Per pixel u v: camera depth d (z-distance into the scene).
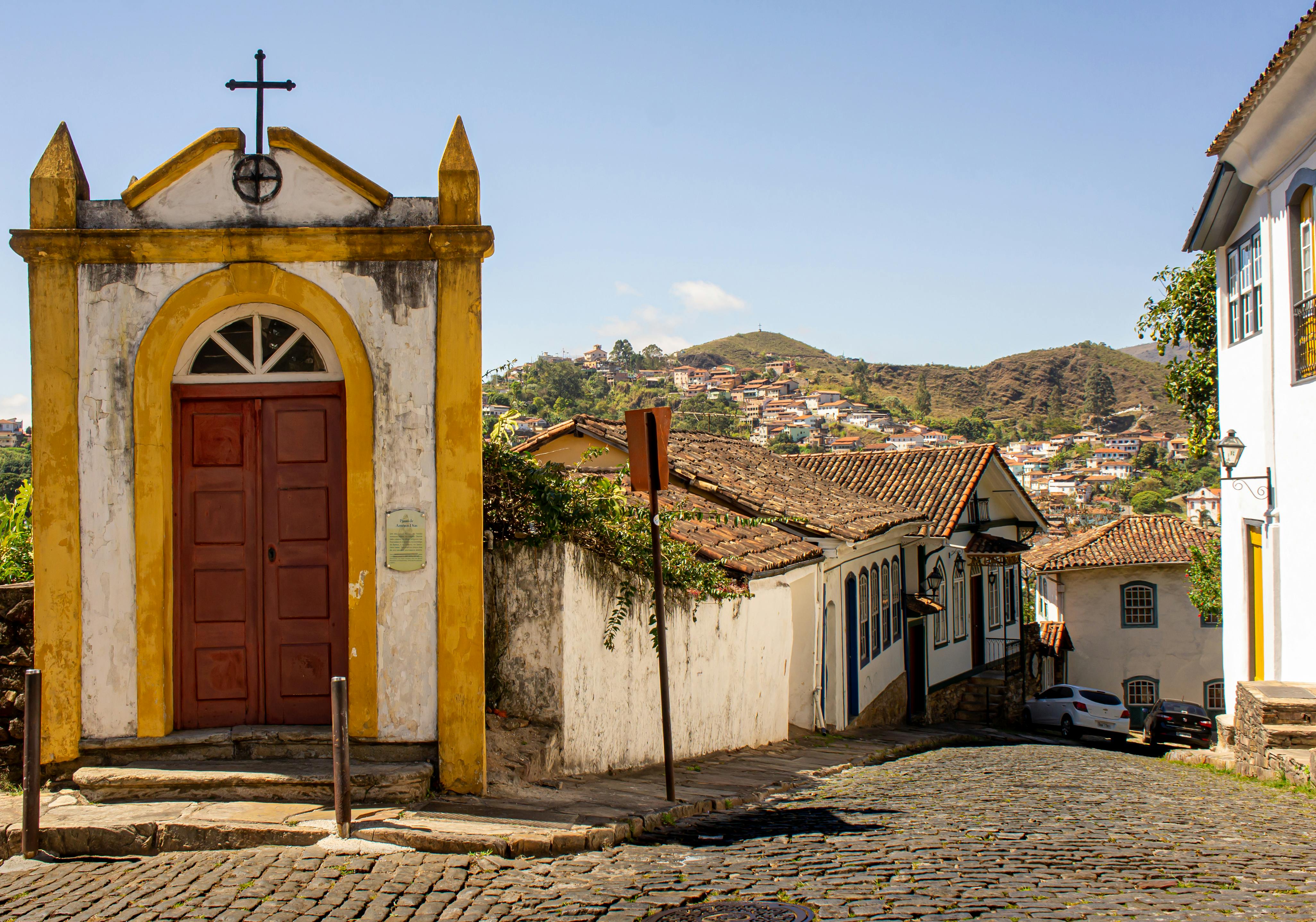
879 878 5.61
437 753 7.13
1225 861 6.25
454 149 7.27
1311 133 12.28
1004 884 5.48
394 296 7.20
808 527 15.81
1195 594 25.75
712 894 5.24
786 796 9.30
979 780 11.38
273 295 7.18
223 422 7.46
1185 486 126.81
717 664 11.89
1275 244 13.70
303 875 5.43
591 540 9.11
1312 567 12.80
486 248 7.16
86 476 7.09
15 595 7.35
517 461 8.57
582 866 5.83
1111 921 4.70
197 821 6.11
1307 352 12.89
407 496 7.17
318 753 7.17
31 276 7.07
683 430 22.36
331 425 7.47
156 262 7.16
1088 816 8.26
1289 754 10.88
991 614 28.33
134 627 7.09
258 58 7.32
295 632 7.43
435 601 7.16
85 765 7.01
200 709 7.39
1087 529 38.62
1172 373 22.23
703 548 12.25
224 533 7.45
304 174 7.27
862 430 198.38
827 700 16.61
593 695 8.95
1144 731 32.16
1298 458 13.14
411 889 5.24
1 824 6.09
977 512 26.70
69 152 7.21
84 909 4.97
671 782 8.00
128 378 7.13
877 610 19.69
